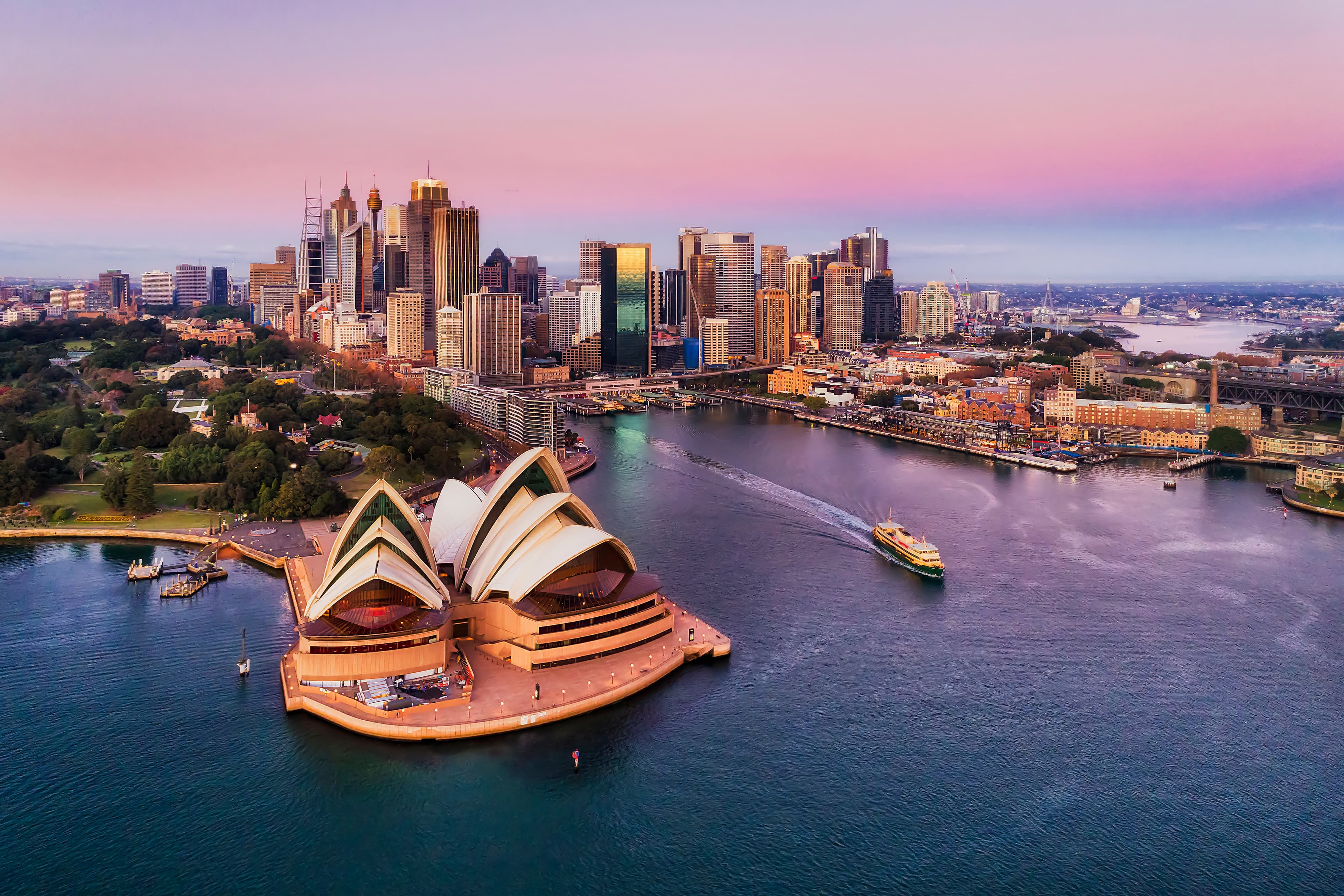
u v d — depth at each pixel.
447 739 185.12
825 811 169.38
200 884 149.62
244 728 191.50
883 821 167.00
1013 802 173.25
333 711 192.00
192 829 161.88
